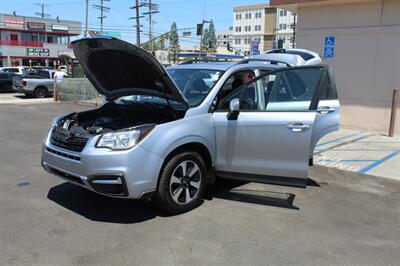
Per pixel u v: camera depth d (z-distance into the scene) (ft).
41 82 71.31
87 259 11.35
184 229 13.44
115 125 15.40
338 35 35.73
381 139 30.60
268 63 19.58
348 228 13.88
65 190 17.30
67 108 53.52
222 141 15.60
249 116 15.21
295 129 14.47
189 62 20.97
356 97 35.40
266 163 15.12
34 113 47.16
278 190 17.89
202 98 15.72
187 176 14.82
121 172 12.82
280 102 15.40
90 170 12.98
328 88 16.83
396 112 32.96
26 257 11.40
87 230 13.25
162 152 13.60
